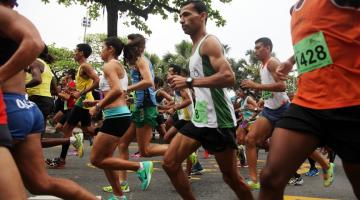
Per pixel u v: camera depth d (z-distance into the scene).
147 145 5.93
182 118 6.88
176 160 4.07
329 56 2.62
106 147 4.83
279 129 2.68
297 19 2.83
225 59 3.95
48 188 2.92
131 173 7.46
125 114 4.91
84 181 6.46
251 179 6.01
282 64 3.37
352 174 2.67
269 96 5.88
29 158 2.86
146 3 19.48
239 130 9.02
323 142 2.66
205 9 4.16
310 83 2.68
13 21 2.41
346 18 2.61
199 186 6.47
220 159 4.10
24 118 2.75
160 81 9.73
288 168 2.60
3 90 2.71
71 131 7.99
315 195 5.95
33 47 2.36
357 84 2.58
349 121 2.53
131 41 5.53
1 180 2.21
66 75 11.48
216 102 4.01
